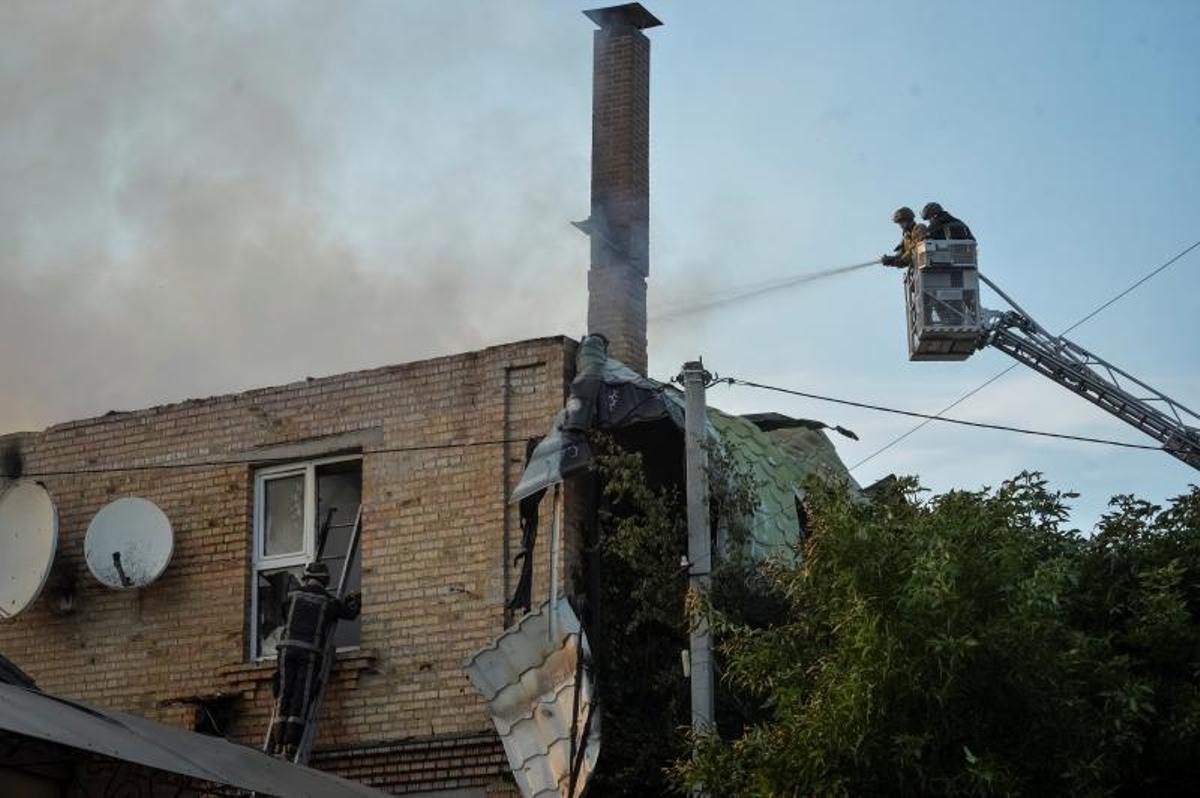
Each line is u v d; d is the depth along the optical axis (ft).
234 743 41.47
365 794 40.11
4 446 57.57
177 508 54.39
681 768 39.01
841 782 35.86
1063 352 54.39
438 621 49.75
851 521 37.55
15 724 31.40
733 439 52.42
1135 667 40.57
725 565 47.39
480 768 47.85
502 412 50.85
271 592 52.95
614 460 47.65
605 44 65.62
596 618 47.62
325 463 53.31
